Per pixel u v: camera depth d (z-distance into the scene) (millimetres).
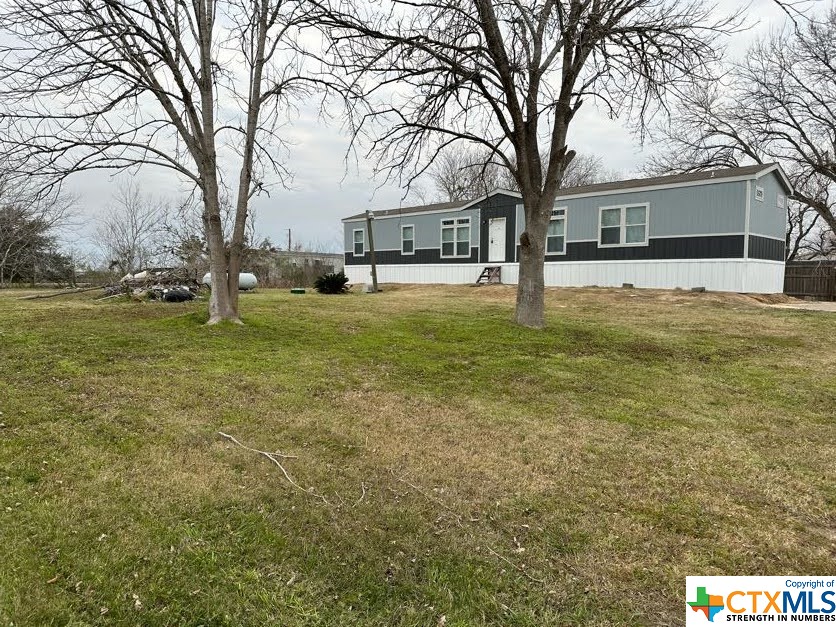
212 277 7621
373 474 3223
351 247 23844
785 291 19094
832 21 17406
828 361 7113
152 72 7023
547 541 2576
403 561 2369
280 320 8461
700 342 8086
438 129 8125
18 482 2797
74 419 3744
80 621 1877
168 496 2775
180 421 3855
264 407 4328
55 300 12289
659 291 14508
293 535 2510
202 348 6164
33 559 2170
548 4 7188
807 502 3104
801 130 20938
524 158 8156
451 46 7125
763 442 4117
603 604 2141
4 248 21000
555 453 3705
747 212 13750
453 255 20203
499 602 2129
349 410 4414
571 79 7789
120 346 5984
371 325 8469
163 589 2076
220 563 2266
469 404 4805
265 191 9188
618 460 3625
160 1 6715
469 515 2795
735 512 2941
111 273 21188
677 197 14797
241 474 3094
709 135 22281
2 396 4094
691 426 4438
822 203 22828
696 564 2439
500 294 15594
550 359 6645
